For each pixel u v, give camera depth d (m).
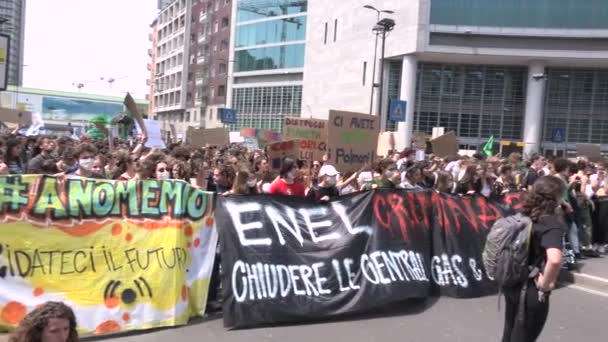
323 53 58.09
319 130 12.07
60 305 2.50
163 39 116.50
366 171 10.84
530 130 44.62
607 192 11.50
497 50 43.62
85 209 5.69
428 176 11.04
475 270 7.73
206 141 21.69
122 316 5.70
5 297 5.26
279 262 6.39
